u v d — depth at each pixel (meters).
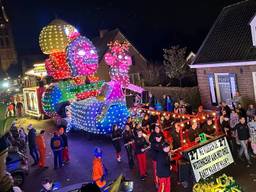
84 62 19.62
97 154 10.02
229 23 21.67
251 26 18.03
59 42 22.27
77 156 15.52
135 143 11.38
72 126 20.88
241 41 19.44
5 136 1.99
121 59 17.16
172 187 10.38
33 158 14.88
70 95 22.17
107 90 17.33
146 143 11.38
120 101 17.34
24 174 12.56
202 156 10.36
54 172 13.65
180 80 28.66
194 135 11.32
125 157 14.30
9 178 2.03
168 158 9.43
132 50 38.72
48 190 8.56
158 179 9.63
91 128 17.75
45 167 14.39
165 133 11.37
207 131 11.79
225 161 10.84
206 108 21.64
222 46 20.58
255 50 17.89
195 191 7.51
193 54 32.53
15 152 12.70
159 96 24.95
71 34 20.36
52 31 22.33
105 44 37.81
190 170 10.10
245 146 11.39
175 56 31.33
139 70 38.91
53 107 22.81
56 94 22.64
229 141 11.84
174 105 18.67
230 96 19.66
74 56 19.55
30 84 38.62
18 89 43.50
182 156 10.24
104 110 17.11
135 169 12.66
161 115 15.80
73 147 17.23
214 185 7.20
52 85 23.28
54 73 23.02
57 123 23.36
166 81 31.59
